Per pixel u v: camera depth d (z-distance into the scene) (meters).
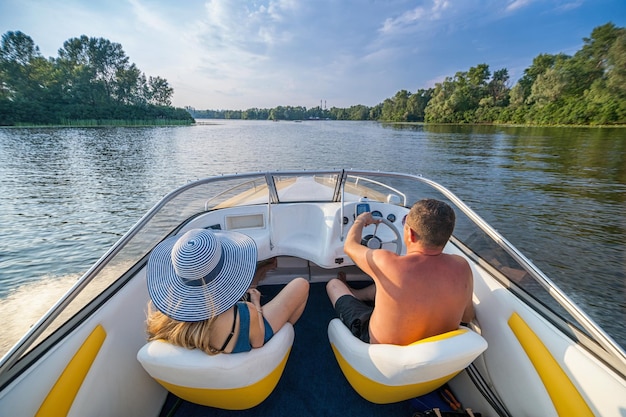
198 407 1.55
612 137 29.16
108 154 22.00
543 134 35.22
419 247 1.18
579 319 1.16
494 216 8.80
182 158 20.00
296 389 1.67
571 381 1.08
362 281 2.68
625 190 11.77
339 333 1.38
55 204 10.23
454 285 1.16
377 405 1.56
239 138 38.12
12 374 0.93
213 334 1.04
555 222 8.30
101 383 1.16
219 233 1.39
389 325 1.20
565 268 5.87
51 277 5.71
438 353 1.02
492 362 1.41
